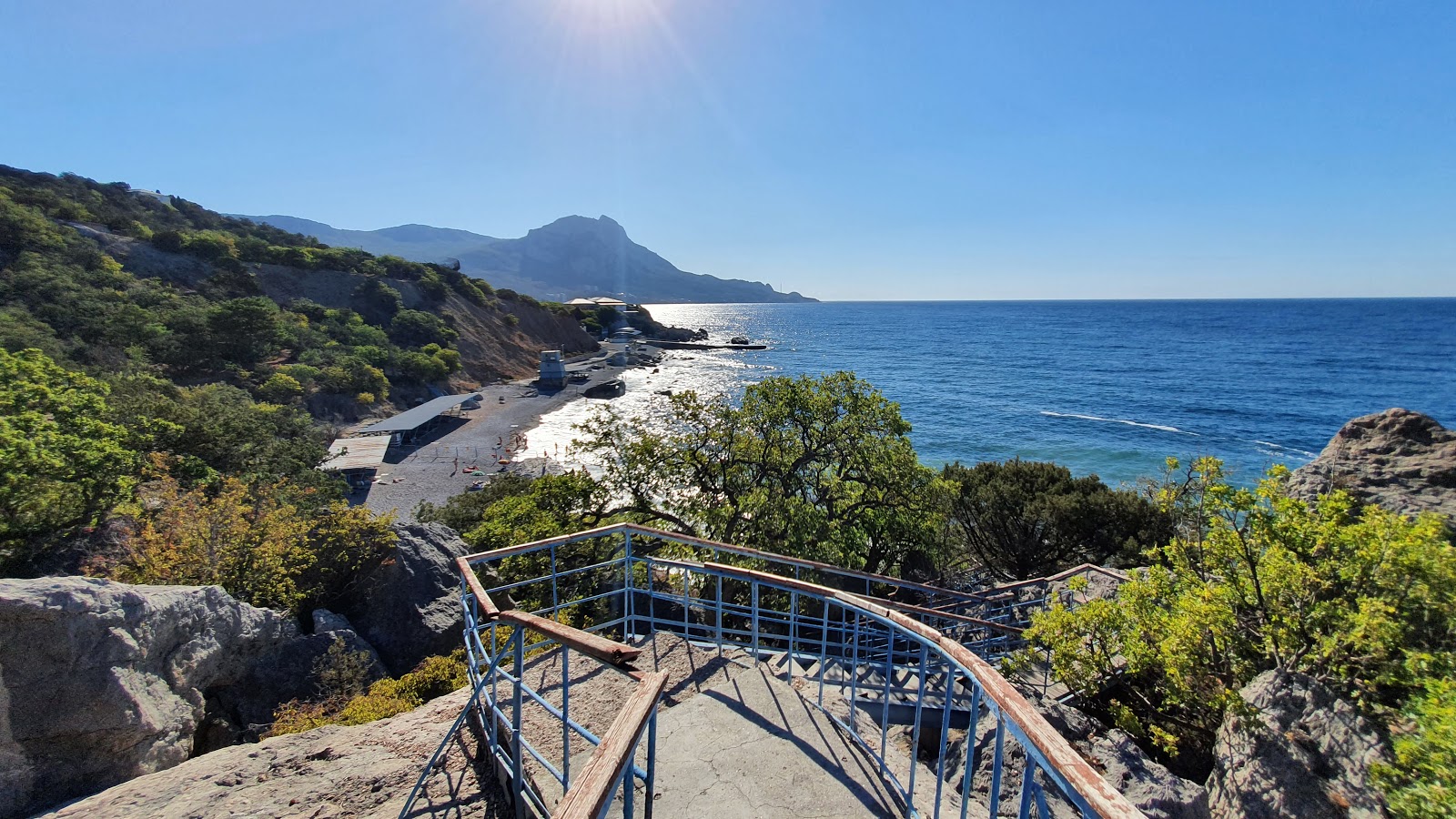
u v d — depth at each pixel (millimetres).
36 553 15586
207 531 14617
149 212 103500
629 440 19922
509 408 74688
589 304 186250
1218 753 6539
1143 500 20094
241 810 4078
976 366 110875
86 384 22453
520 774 3670
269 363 63688
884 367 112750
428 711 5375
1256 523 7746
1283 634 7070
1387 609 6102
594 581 16000
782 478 18625
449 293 106375
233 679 9945
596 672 5516
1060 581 12562
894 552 19297
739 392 85500
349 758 4676
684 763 4172
